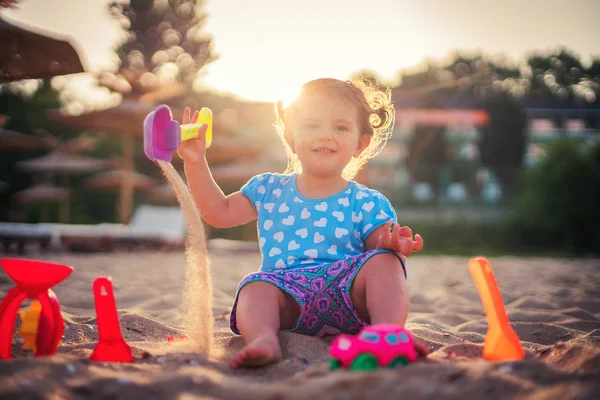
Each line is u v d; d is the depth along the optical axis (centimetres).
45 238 1025
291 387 146
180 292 408
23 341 221
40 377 149
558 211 1556
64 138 2206
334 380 144
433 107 2364
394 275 212
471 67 2684
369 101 271
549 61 2958
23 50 356
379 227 240
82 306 346
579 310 343
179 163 1512
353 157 262
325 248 236
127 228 1198
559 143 1631
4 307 189
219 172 1519
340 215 241
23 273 187
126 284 463
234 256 1021
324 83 248
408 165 2052
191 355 188
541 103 2716
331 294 221
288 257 235
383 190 1933
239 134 1923
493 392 142
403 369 157
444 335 245
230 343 218
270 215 248
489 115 2275
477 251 1440
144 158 2050
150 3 1727
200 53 1791
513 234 1569
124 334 246
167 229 1198
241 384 154
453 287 505
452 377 152
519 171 1769
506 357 185
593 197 1546
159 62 1770
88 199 2006
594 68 2947
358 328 225
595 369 165
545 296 427
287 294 221
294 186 250
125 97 1304
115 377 156
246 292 218
